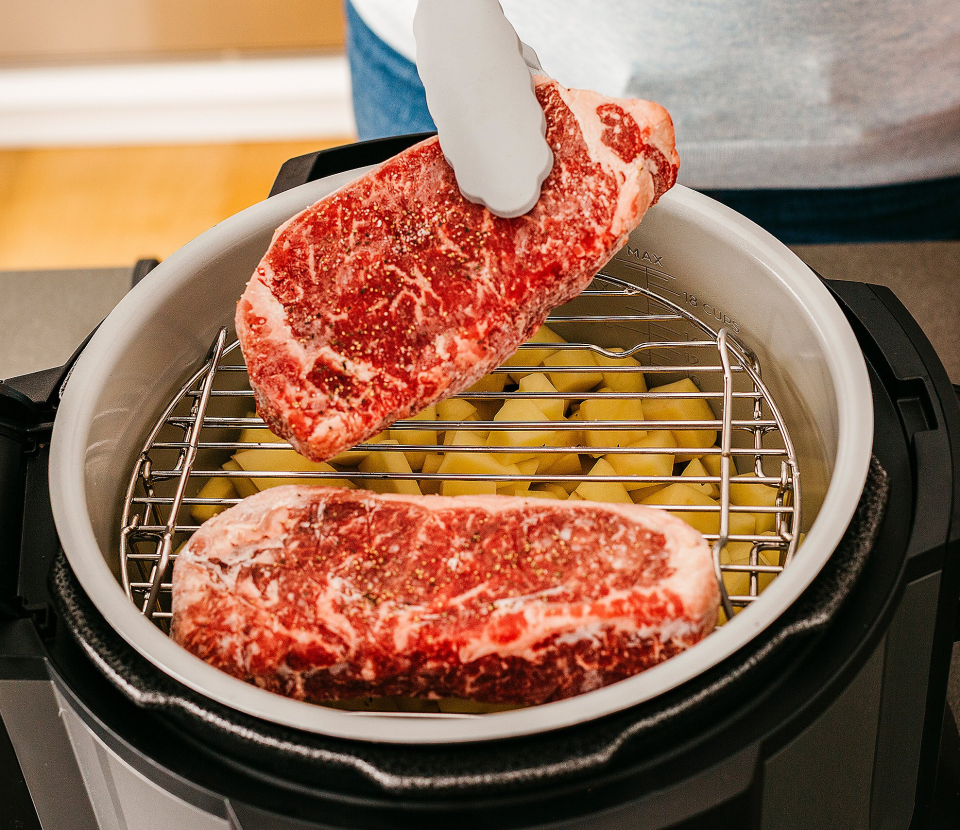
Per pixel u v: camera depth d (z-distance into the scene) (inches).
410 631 28.5
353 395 31.7
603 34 51.1
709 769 24.1
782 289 34.7
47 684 27.8
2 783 31.3
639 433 41.2
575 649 28.4
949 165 55.3
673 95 52.9
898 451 30.6
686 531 30.0
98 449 32.8
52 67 117.5
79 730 27.6
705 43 49.9
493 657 28.4
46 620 28.2
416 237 32.8
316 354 32.1
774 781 26.0
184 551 31.7
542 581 29.0
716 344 37.2
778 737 24.7
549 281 32.5
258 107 119.2
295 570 30.3
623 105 33.0
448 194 32.9
